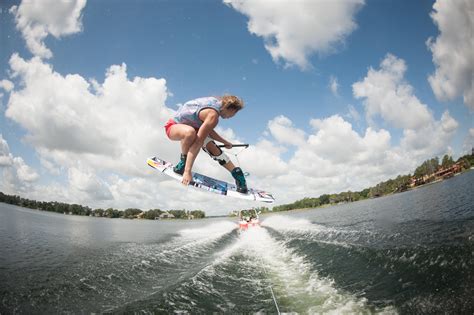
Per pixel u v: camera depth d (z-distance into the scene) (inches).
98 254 609.0
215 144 251.9
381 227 662.5
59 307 313.0
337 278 324.5
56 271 455.5
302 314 245.8
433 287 255.8
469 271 271.6
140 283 382.6
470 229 452.4
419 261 329.7
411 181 2960.1
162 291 332.8
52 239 853.2
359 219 973.2
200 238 911.7
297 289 307.6
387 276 304.3
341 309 244.4
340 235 621.6
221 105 203.0
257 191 278.1
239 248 639.8
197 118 201.9
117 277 414.6
